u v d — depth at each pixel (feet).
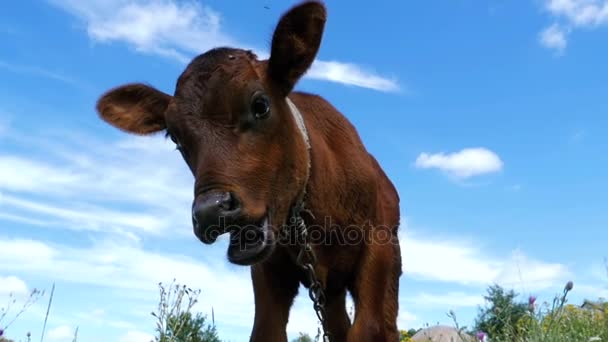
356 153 4.49
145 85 4.23
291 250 4.16
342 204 4.31
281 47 3.73
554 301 4.73
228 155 3.39
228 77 3.50
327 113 4.55
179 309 5.32
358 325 4.24
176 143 3.67
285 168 3.71
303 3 3.65
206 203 3.24
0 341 4.97
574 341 4.92
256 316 4.35
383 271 4.43
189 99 3.49
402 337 7.28
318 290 4.09
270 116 3.59
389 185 5.34
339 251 4.37
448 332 6.97
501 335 5.11
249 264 3.50
